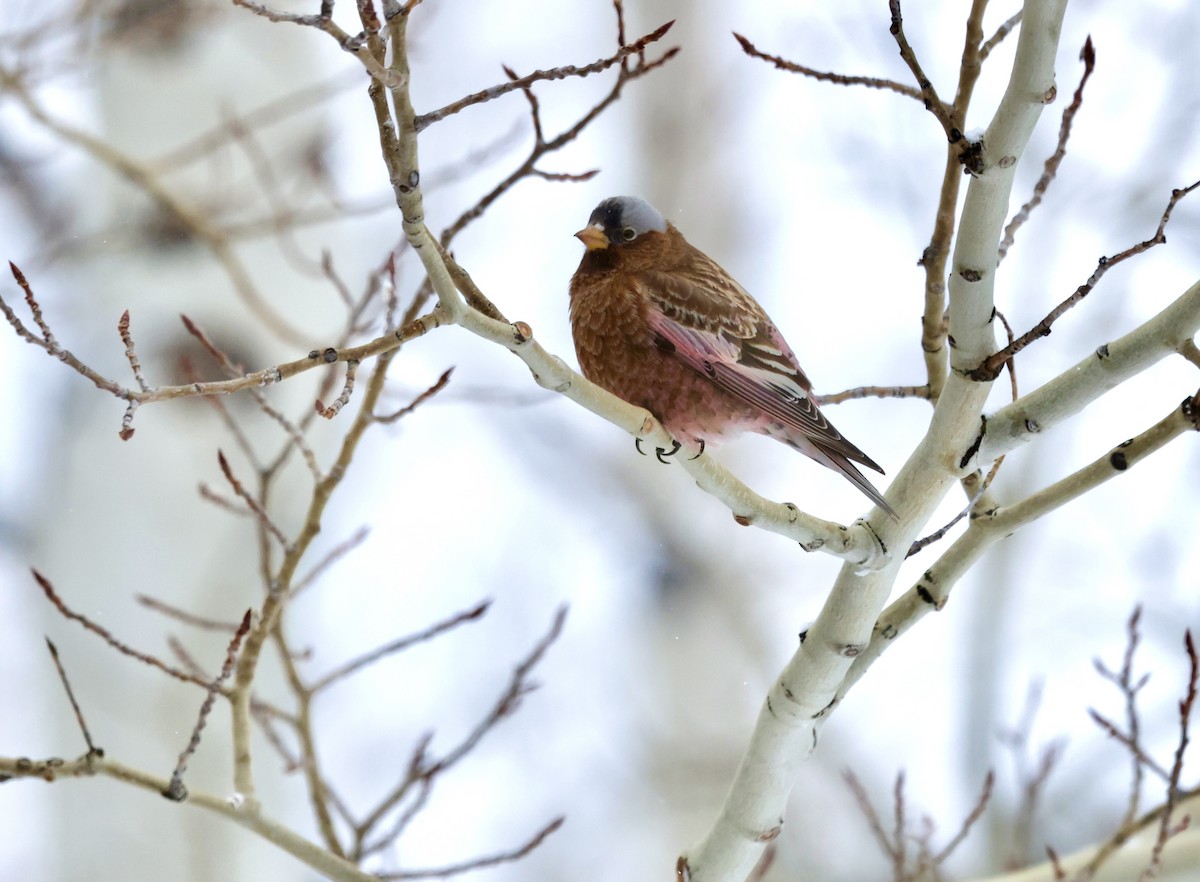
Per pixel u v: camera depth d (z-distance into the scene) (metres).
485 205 7.85
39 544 11.91
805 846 17.16
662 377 9.45
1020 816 11.94
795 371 9.48
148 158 12.57
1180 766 8.09
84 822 11.52
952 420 7.26
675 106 19.98
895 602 7.92
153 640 11.52
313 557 19.06
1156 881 8.72
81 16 12.20
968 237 6.75
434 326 6.25
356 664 8.47
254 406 11.90
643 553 19.31
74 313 12.29
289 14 5.44
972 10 6.75
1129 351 7.00
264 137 12.71
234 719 7.93
